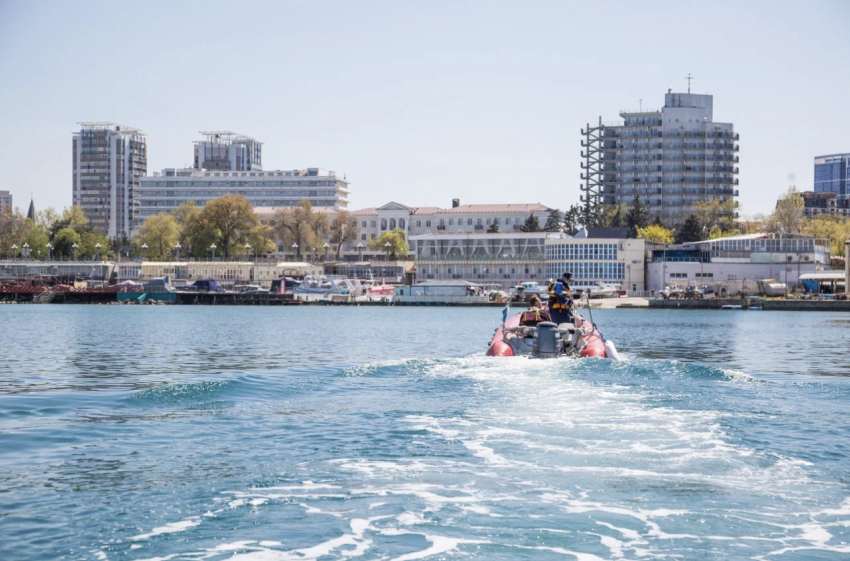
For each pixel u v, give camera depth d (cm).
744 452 1627
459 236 17088
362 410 2102
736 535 1181
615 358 2977
